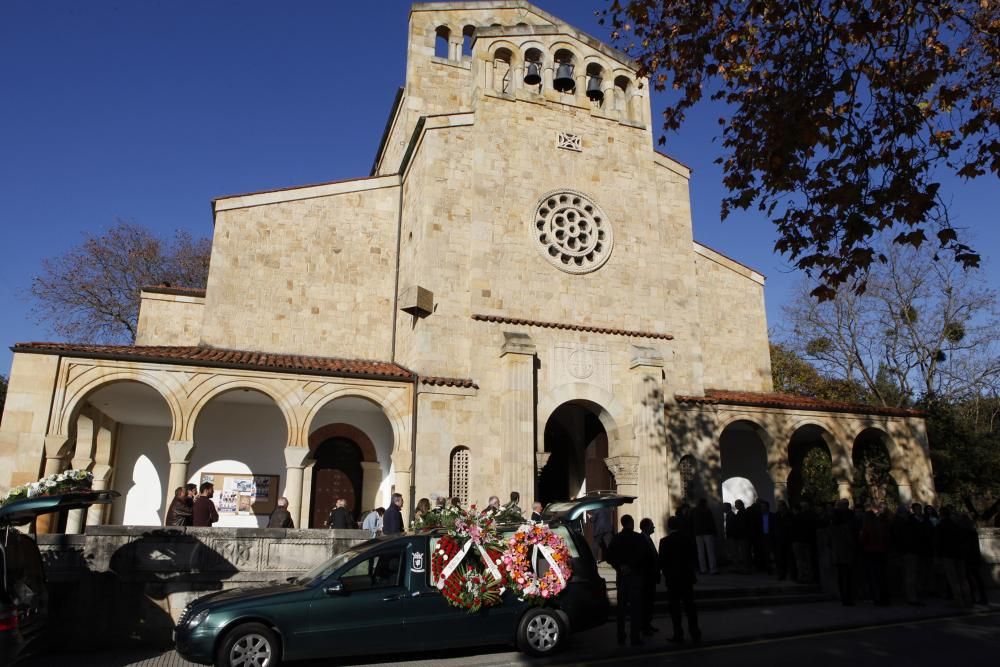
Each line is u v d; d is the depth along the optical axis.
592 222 23.64
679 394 23.31
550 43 24.83
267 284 22.89
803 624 13.38
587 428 24.44
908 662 10.15
